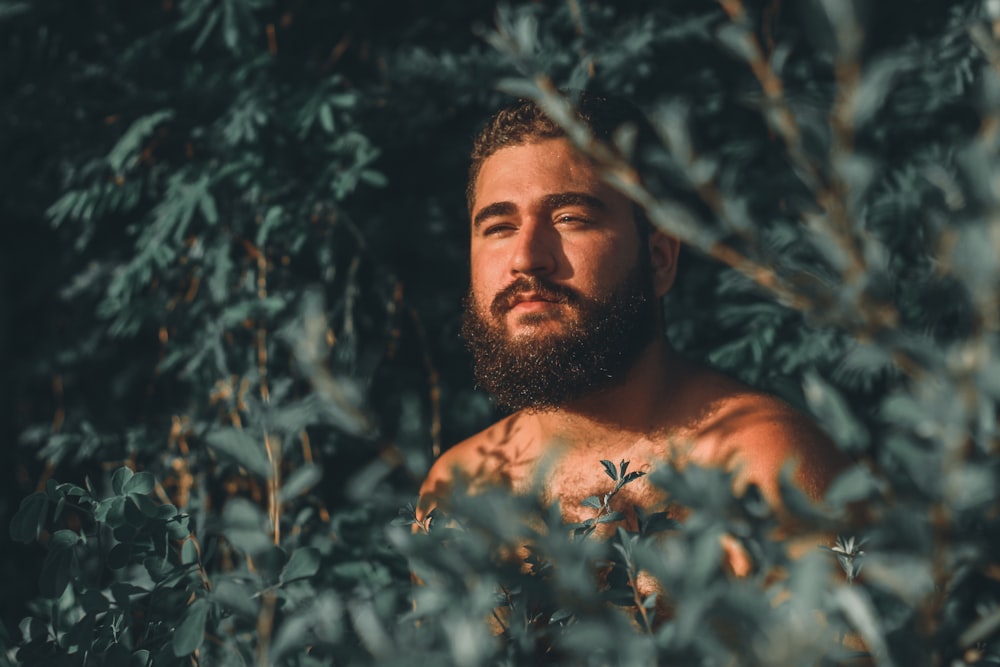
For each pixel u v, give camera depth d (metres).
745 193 2.01
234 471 2.17
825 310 0.56
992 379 0.47
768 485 1.17
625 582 0.76
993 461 0.49
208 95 2.29
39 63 2.55
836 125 0.52
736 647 0.52
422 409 2.41
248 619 0.72
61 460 2.67
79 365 2.66
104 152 2.40
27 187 2.63
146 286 2.54
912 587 0.52
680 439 1.30
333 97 2.16
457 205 2.46
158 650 0.91
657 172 1.39
